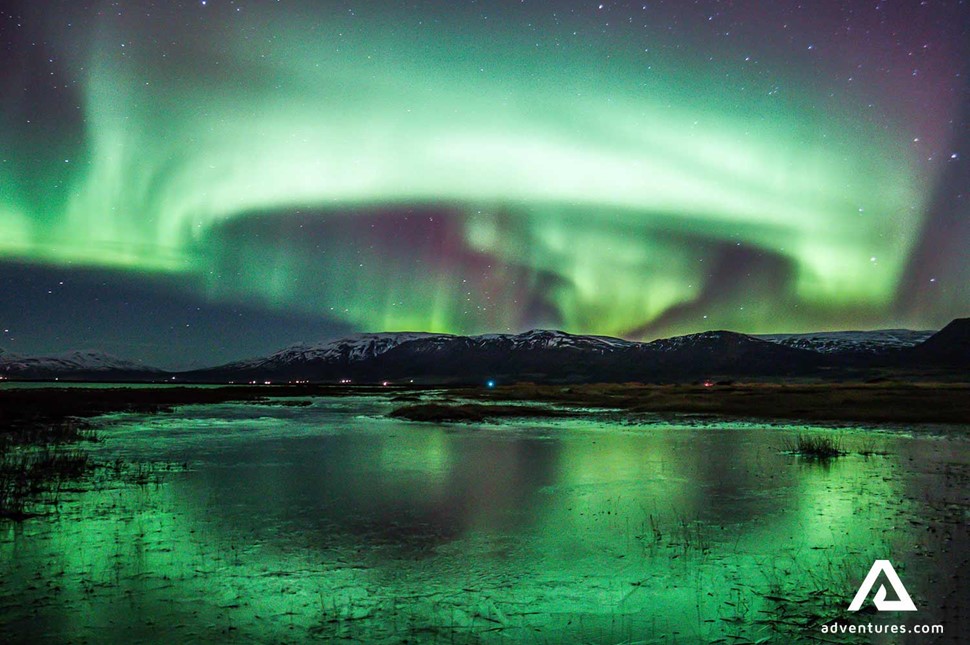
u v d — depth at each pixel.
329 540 9.62
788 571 8.02
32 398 51.84
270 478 15.77
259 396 82.06
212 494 13.51
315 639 6.00
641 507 12.05
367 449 22.45
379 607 6.85
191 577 7.84
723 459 19.20
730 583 7.59
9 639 5.95
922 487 14.06
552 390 86.00
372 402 66.50
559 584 7.59
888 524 10.48
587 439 25.98
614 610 6.76
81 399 55.62
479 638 6.04
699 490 13.87
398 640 5.98
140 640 5.95
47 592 7.26
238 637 6.04
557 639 6.02
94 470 16.86
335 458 19.84
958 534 9.80
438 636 6.08
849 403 42.31
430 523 10.75
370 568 8.23
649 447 22.73
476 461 19.05
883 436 25.89
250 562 8.47
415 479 15.65
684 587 7.46
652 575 7.91
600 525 10.56
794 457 19.59
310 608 6.81
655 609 6.78
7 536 9.80
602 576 7.88
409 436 27.77
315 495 13.41
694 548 9.11
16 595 7.16
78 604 6.88
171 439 26.17
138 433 29.02
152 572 8.03
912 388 59.94
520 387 103.50
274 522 10.81
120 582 7.62
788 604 6.89
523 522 10.81
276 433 29.34
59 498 12.96
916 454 20.00
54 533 10.00
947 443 23.12
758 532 10.01
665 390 75.81
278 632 6.16
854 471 16.53
